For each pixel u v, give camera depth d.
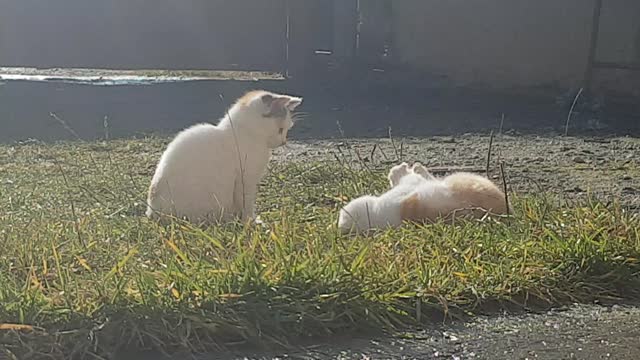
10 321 2.40
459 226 2.95
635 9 7.17
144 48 9.46
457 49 8.13
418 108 6.94
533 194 3.58
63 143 4.91
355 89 8.10
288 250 2.70
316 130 5.62
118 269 2.58
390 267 2.66
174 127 5.65
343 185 3.69
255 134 3.27
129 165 4.29
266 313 2.48
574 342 2.51
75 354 2.36
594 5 7.20
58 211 3.29
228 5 9.37
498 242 2.85
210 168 3.21
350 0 8.71
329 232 2.93
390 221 3.02
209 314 2.45
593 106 6.87
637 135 5.48
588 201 3.30
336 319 2.51
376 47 8.66
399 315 2.56
